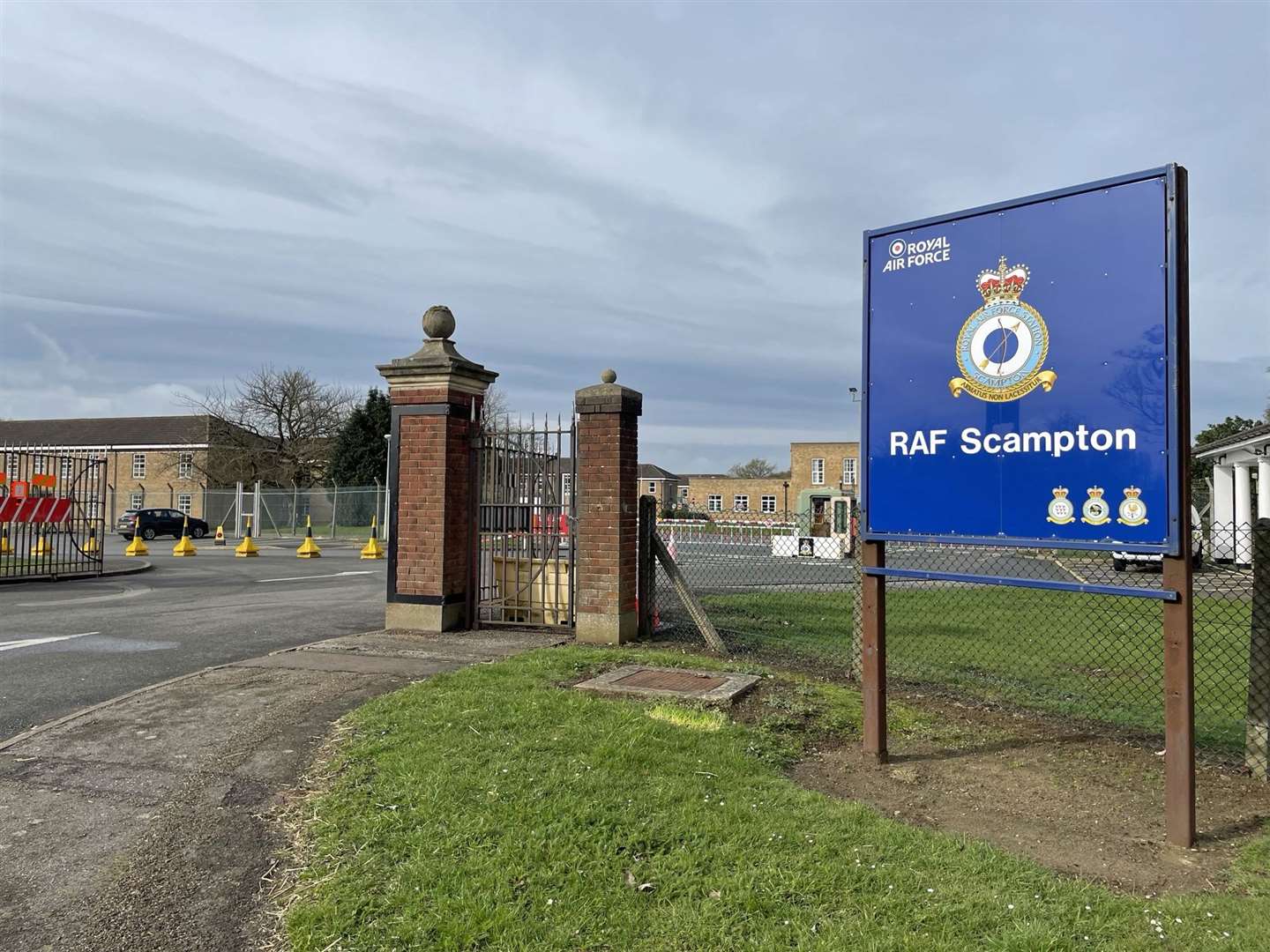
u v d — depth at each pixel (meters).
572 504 8.62
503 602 9.29
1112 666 7.70
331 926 2.92
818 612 10.95
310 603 12.33
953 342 4.49
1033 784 4.46
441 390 8.84
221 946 2.93
